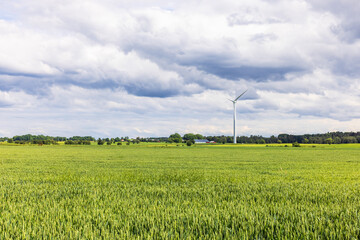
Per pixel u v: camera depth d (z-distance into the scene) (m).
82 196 10.54
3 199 9.70
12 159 42.50
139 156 53.84
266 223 6.18
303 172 23.30
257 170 25.16
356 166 31.19
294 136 183.88
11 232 5.61
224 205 8.54
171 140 183.50
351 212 7.30
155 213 7.06
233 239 5.21
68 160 40.81
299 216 6.75
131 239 5.25
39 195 10.84
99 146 120.69
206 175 19.72
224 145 138.38
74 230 5.75
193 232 5.75
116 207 8.30
